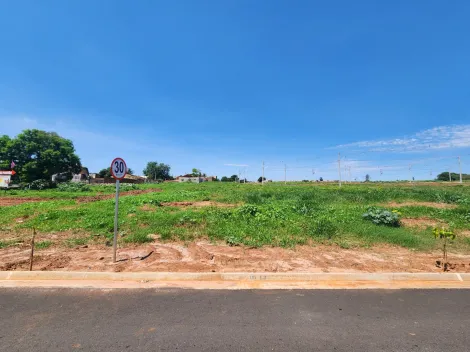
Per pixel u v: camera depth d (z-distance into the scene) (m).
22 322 3.49
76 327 3.37
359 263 6.00
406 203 14.95
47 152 46.66
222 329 3.35
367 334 3.30
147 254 6.43
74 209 12.88
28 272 5.10
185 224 9.20
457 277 5.35
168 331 3.29
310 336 3.23
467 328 3.50
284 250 6.85
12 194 26.06
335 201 15.54
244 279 5.16
